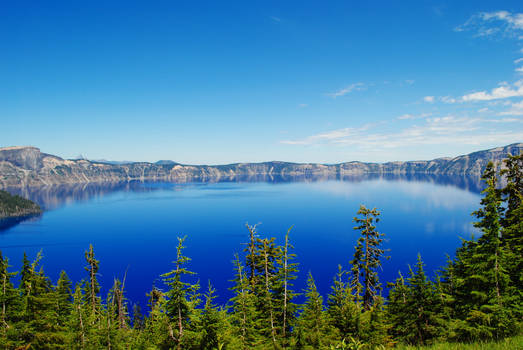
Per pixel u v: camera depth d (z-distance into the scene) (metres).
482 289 19.44
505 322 17.47
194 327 19.27
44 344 22.09
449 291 26.36
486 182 24.73
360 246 30.53
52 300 25.23
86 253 35.97
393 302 30.91
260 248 28.81
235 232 196.75
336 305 24.38
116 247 165.38
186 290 18.94
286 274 23.42
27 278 24.12
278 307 23.44
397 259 125.88
